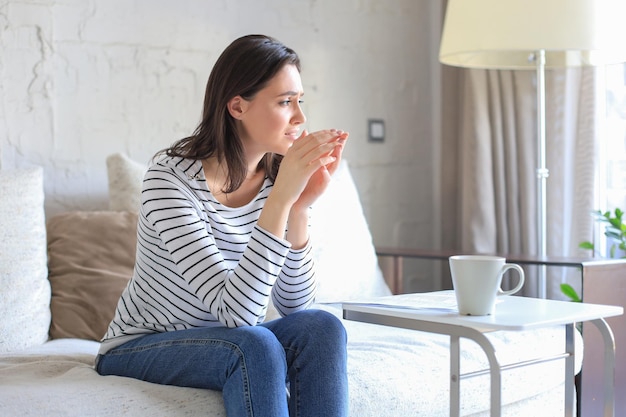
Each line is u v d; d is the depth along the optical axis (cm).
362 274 264
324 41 321
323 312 157
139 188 248
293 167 155
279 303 174
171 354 157
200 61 288
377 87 337
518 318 139
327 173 167
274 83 164
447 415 193
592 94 292
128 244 236
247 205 170
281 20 308
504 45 261
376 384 180
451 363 143
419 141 350
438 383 191
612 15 262
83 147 263
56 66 257
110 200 251
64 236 233
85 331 219
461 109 335
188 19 284
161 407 150
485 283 141
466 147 321
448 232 346
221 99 164
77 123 262
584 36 259
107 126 267
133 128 273
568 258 239
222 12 293
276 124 165
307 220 170
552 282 303
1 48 248
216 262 156
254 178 174
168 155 167
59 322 219
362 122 332
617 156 295
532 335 218
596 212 278
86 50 263
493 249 315
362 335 215
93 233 234
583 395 221
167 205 158
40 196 224
